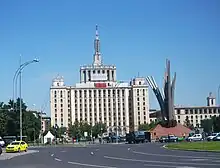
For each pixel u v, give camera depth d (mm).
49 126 165250
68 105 198875
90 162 31078
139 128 175625
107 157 37812
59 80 199750
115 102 199875
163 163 27219
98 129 168750
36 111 148375
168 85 133875
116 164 27984
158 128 131875
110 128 197125
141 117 197500
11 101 112312
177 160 29766
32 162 33750
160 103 136000
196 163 26109
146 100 198625
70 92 199125
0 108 110000
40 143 115375
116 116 199500
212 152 41156
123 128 197875
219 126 153875
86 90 199000
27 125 117562
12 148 59781
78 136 158000
